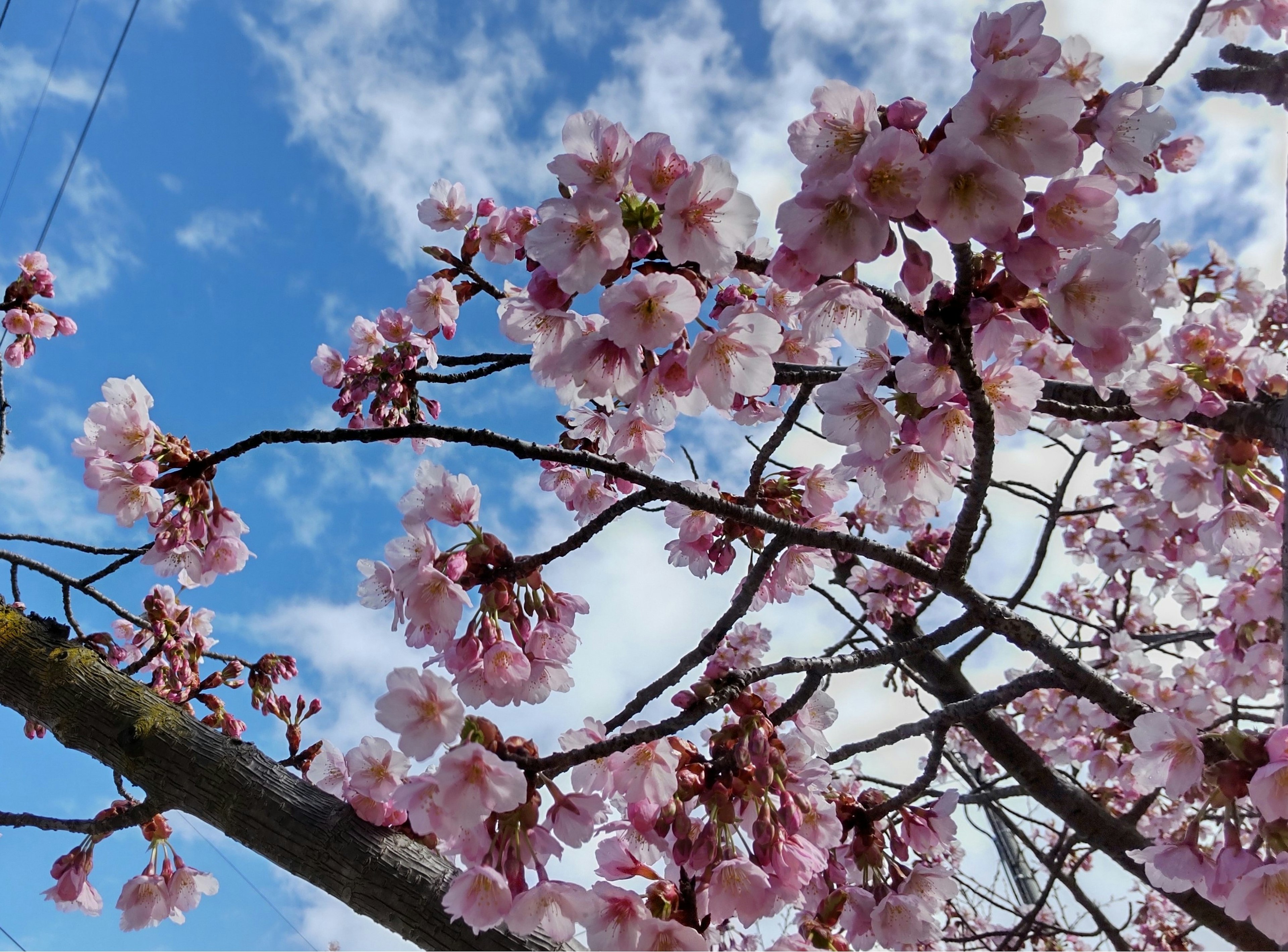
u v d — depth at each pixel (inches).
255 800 19.2
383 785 18.8
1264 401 22.4
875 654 20.7
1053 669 21.9
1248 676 36.4
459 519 19.0
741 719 18.6
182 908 25.3
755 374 18.6
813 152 16.3
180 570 22.4
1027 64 15.1
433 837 19.3
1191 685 44.3
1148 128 16.5
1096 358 16.4
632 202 17.1
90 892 25.7
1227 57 23.3
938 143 15.5
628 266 17.5
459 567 18.6
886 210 15.4
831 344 23.5
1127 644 39.9
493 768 16.0
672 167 16.7
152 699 20.7
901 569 21.1
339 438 19.0
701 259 16.7
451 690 16.4
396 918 18.1
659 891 17.3
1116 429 33.1
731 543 24.7
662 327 17.5
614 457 23.2
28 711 20.8
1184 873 18.8
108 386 21.9
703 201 16.7
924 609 42.4
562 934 16.5
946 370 18.9
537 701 18.8
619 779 18.5
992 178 15.1
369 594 19.1
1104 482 52.7
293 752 27.4
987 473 18.6
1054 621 45.4
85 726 20.4
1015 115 15.6
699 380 18.3
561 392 19.5
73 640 21.8
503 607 18.6
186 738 20.0
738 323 18.3
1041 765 32.4
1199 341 26.0
